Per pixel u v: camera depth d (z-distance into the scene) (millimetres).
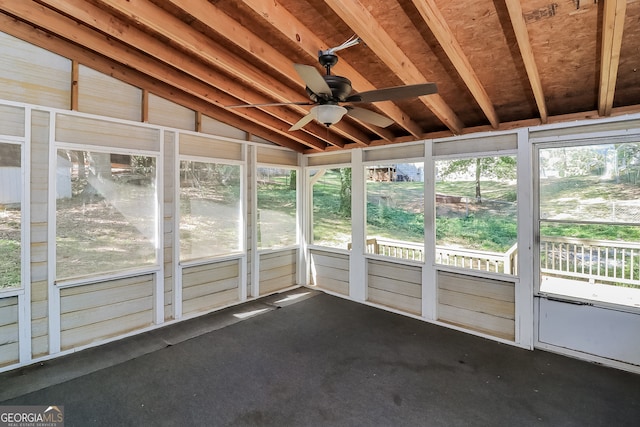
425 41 2529
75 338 3449
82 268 3482
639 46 2348
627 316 3092
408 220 4566
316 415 2449
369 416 2438
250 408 2527
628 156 3059
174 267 4215
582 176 3299
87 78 3447
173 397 2658
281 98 3453
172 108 4141
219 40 2816
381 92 2139
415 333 3939
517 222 3643
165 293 4145
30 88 3113
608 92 2652
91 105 3477
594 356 3256
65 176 3352
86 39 2945
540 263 3553
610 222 3162
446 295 4227
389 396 2684
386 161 4746
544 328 3531
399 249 4672
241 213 4957
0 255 3008
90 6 2531
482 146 3889
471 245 4012
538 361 3273
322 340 3732
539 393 2730
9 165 3031
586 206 3285
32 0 2691
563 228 3412
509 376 2992
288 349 3508
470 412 2486
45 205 3230
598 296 3236
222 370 3076
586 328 3295
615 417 2428
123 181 3760
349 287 5242
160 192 4023
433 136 4238
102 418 2400
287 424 2352
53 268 3279
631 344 3080
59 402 2582
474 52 2592
